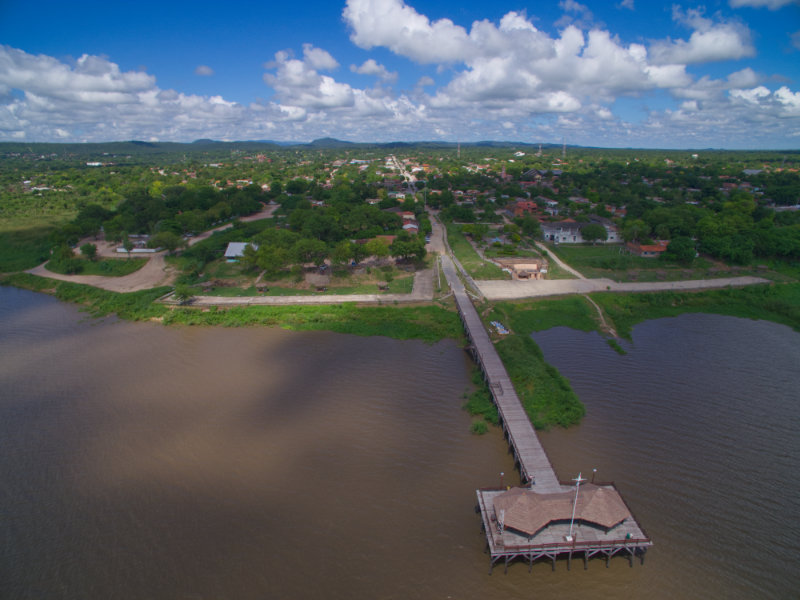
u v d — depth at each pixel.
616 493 37.81
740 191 183.50
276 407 53.97
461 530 37.09
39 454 45.66
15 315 84.31
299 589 32.12
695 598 31.64
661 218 129.25
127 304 86.56
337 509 39.00
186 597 31.52
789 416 51.47
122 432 49.19
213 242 119.31
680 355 66.81
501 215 172.00
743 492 40.50
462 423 50.81
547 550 33.53
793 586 32.28
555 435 48.09
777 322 79.38
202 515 38.28
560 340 72.00
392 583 32.69
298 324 77.69
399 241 107.38
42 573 33.19
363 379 60.47
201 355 67.31
